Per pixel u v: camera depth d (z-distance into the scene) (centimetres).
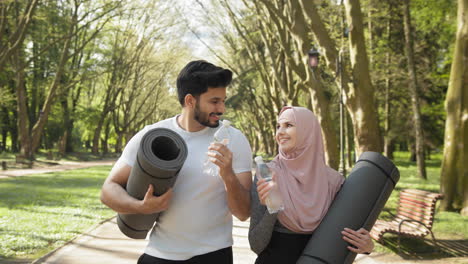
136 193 219
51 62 3681
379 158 265
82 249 642
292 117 261
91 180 1972
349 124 3114
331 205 259
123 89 4809
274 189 240
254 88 3881
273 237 260
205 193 245
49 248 658
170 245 245
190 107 246
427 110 2833
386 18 2484
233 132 255
